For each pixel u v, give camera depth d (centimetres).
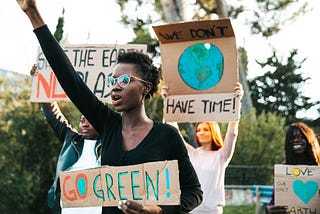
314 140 504
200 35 489
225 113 484
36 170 1165
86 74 545
